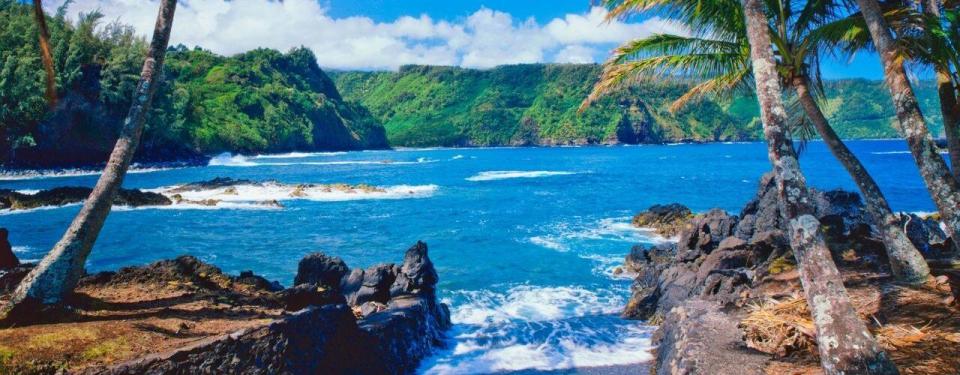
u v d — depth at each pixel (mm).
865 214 14055
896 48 6738
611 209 27484
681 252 12945
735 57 8875
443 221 23312
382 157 101625
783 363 5188
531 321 10039
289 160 85688
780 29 8055
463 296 11922
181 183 43094
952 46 7160
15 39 56594
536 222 23000
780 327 5742
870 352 3975
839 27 7633
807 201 4445
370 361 6801
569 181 46375
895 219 7293
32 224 21562
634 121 167250
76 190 28641
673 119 177375
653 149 132375
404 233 20281
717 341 5848
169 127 70688
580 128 170000
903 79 6824
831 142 7766
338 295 8648
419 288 9609
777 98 4738
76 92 57406
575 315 10531
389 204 29422
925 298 6344
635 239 18750
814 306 4211
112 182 6883
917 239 10195
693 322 6449
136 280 8516
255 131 103688
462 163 80062
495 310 10930
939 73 7699
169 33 7422
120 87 60375
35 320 6055
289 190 34656
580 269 14406
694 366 5406
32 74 53531
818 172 50969
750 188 38625
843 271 8172
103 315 6488
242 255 16219
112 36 72938
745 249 10312
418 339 8242
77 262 6547
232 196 31562
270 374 5559
